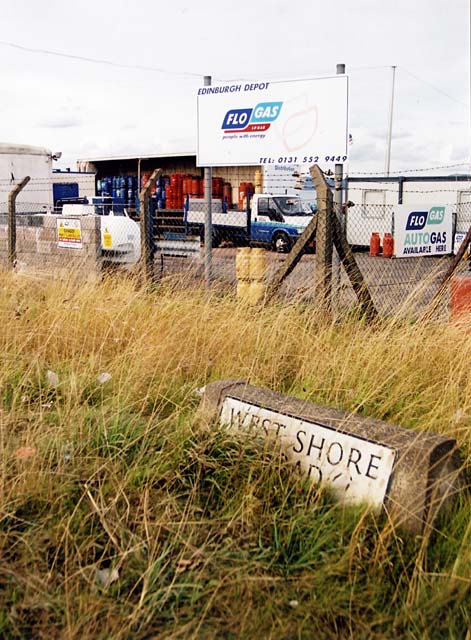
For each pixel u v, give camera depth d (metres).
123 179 34.00
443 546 3.21
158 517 3.32
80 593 2.88
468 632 2.65
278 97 9.09
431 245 9.13
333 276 7.39
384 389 4.94
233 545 3.15
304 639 2.68
